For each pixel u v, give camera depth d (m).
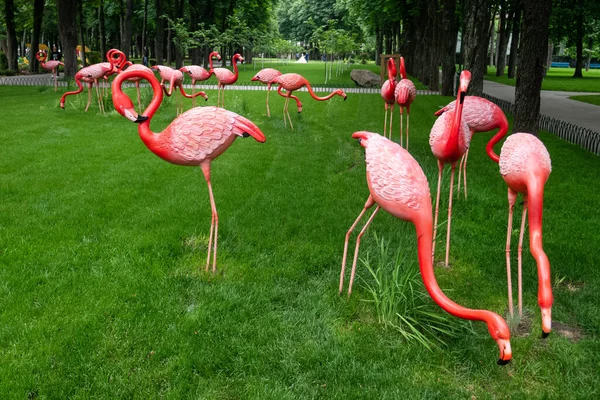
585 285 5.12
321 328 4.31
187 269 5.35
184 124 4.90
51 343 3.94
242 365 3.84
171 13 38.69
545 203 7.72
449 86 23.06
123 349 3.97
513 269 5.48
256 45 48.34
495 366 3.85
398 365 3.86
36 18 35.66
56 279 5.00
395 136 12.91
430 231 3.92
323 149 11.22
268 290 4.94
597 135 11.48
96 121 13.85
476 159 10.77
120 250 5.73
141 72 5.02
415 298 4.62
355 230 6.50
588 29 39.81
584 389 3.61
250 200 7.64
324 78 34.53
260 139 4.94
